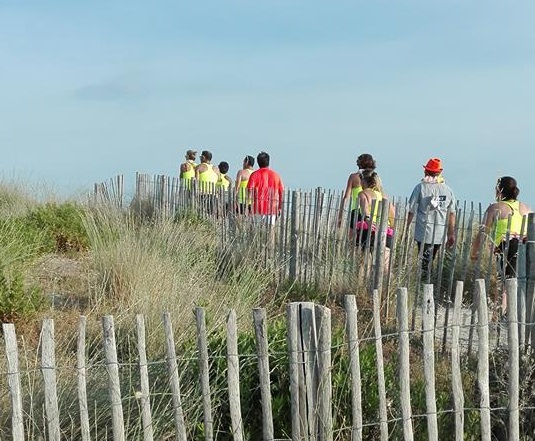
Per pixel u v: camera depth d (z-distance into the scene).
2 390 5.07
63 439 4.78
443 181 9.70
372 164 10.30
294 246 9.80
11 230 10.29
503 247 8.12
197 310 4.39
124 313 6.77
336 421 5.11
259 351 4.42
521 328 5.46
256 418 5.23
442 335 7.54
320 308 4.48
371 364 5.60
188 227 12.09
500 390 5.27
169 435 4.96
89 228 10.31
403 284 8.55
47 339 4.21
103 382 5.14
